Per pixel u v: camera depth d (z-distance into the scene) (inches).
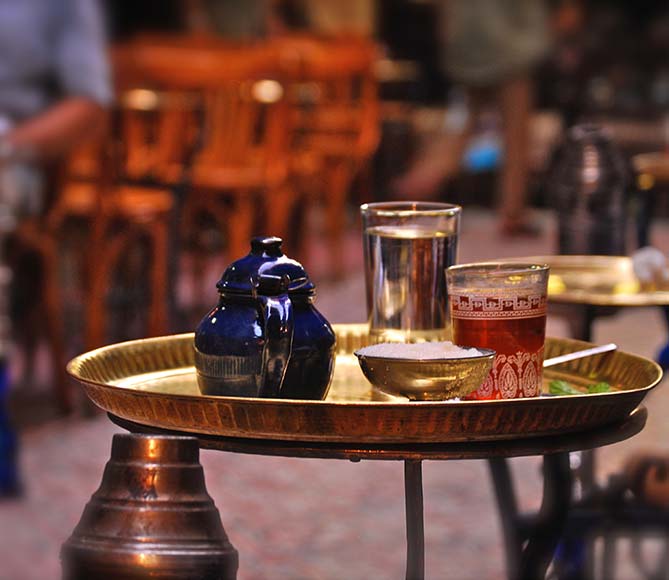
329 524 160.2
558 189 122.2
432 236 71.8
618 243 120.6
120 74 237.3
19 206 189.5
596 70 462.3
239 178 267.1
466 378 62.3
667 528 92.4
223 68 245.9
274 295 63.8
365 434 56.7
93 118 199.2
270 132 274.2
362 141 345.4
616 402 59.0
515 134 405.1
